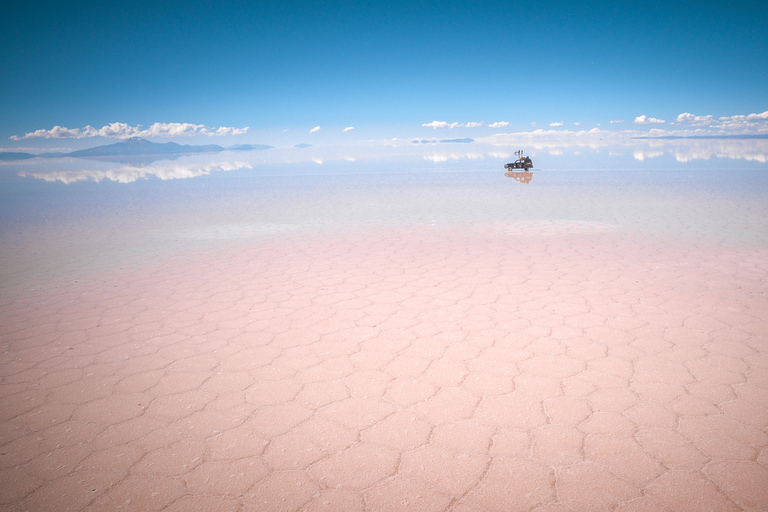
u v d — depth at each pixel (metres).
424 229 8.50
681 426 2.36
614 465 2.10
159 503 1.96
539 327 3.72
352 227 8.99
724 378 2.81
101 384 3.04
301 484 2.05
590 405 2.58
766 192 11.83
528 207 10.77
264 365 3.24
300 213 11.03
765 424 2.35
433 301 4.48
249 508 1.92
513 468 2.10
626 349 3.26
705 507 1.84
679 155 35.94
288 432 2.44
